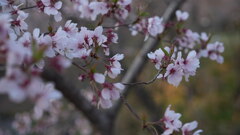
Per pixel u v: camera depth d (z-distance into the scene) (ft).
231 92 25.07
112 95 6.01
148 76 18.19
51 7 6.98
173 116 6.53
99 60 6.68
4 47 3.95
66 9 9.69
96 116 12.07
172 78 6.46
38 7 7.03
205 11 37.86
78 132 19.99
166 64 6.47
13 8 6.81
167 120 6.54
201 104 23.63
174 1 11.92
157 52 6.56
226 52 27.12
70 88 11.24
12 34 5.63
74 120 19.83
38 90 3.82
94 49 6.50
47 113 18.21
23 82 3.67
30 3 7.68
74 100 11.53
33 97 3.83
